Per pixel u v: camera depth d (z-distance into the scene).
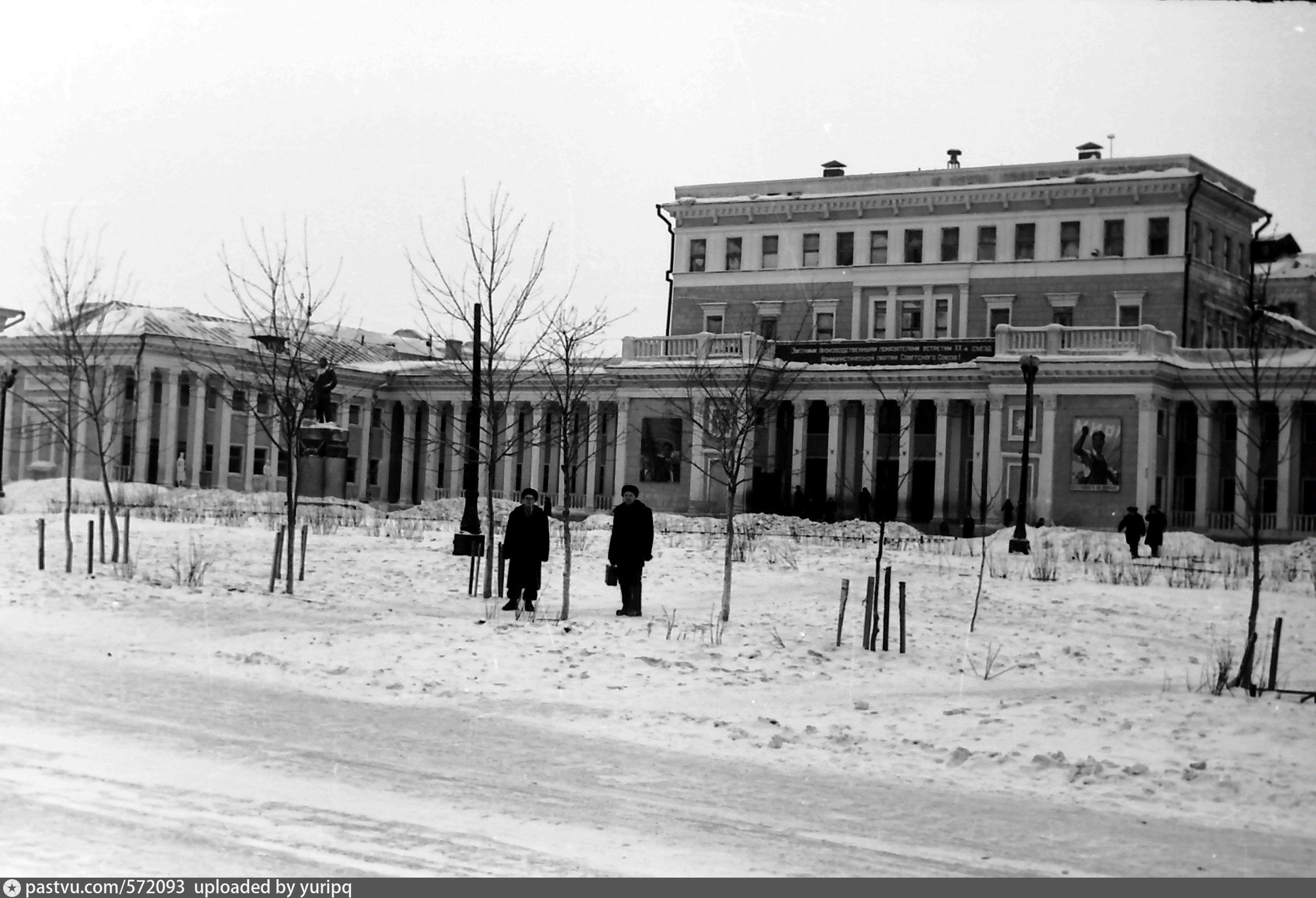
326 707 16.20
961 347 75.69
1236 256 82.38
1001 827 11.93
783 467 81.19
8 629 21.53
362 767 13.03
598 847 10.63
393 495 91.69
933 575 36.25
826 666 20.61
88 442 82.25
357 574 31.88
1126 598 32.62
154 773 12.27
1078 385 70.25
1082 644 24.39
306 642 21.12
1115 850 11.30
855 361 78.12
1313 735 15.87
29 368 77.06
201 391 83.62
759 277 86.69
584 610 26.92
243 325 88.00
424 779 12.66
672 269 88.75
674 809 12.04
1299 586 39.94
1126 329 70.38
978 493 73.88
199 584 28.11
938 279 82.31
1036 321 80.00
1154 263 77.38
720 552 41.03
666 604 28.56
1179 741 15.55
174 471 82.38
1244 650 23.59
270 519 50.72
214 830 10.46
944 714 17.08
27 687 16.44
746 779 13.38
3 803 10.90
